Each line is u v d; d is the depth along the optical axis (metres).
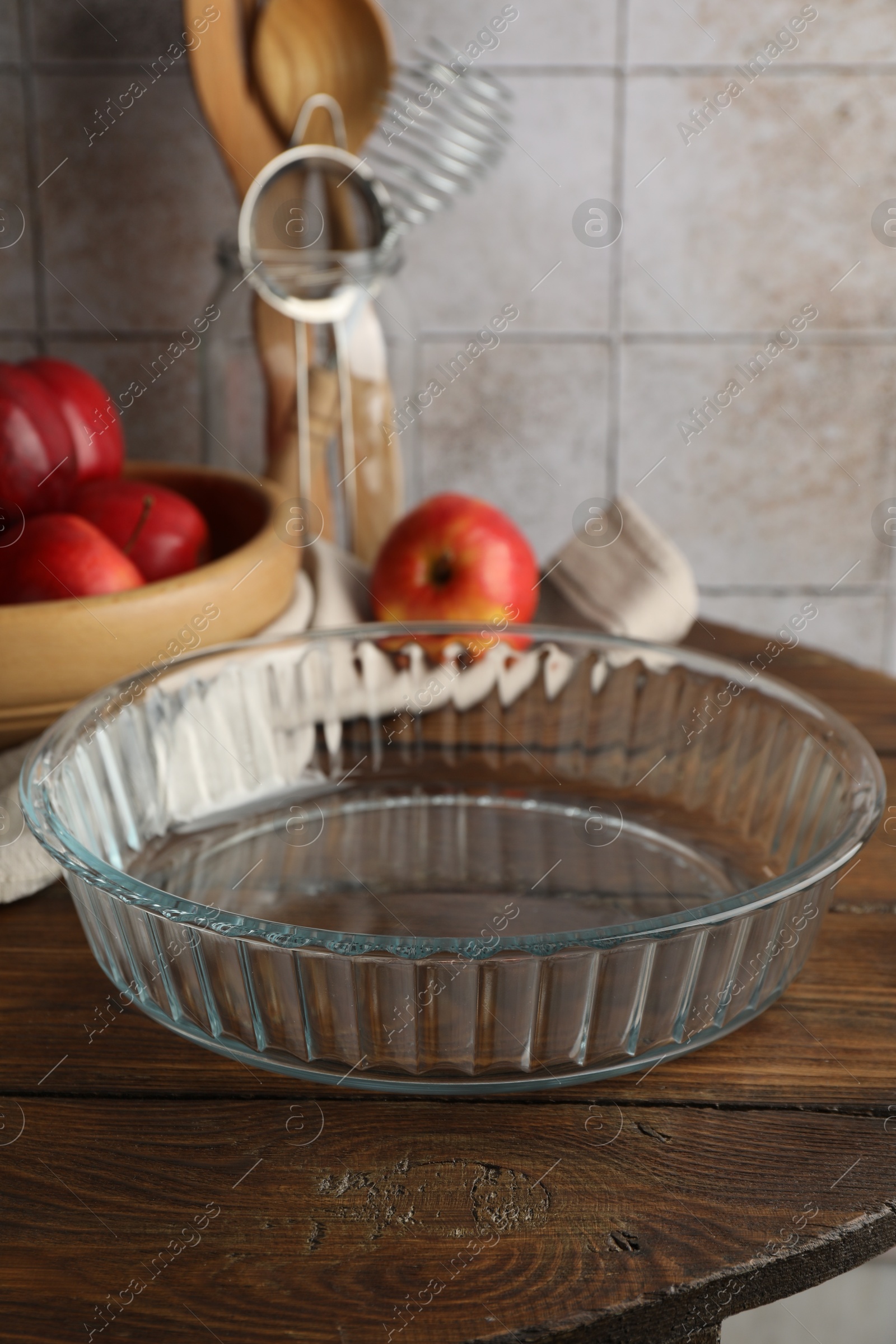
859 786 0.54
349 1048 0.44
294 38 0.95
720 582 1.31
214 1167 0.43
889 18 1.11
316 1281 0.38
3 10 1.07
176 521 0.78
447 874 0.61
